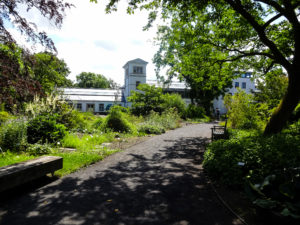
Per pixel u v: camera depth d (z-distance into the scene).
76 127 12.43
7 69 4.41
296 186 2.96
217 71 12.54
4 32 4.55
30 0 4.72
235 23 10.01
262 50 11.27
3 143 7.10
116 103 15.92
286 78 14.41
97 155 7.12
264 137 7.17
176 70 13.60
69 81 33.62
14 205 3.55
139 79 42.97
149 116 19.20
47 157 5.18
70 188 4.37
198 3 7.74
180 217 3.21
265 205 2.91
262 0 7.55
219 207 3.55
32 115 9.49
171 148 8.97
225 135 9.46
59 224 2.96
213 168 5.13
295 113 11.10
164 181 4.87
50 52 5.26
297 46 7.62
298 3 7.34
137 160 6.87
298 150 4.77
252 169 4.53
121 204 3.64
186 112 29.41
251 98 15.17
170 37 12.13
